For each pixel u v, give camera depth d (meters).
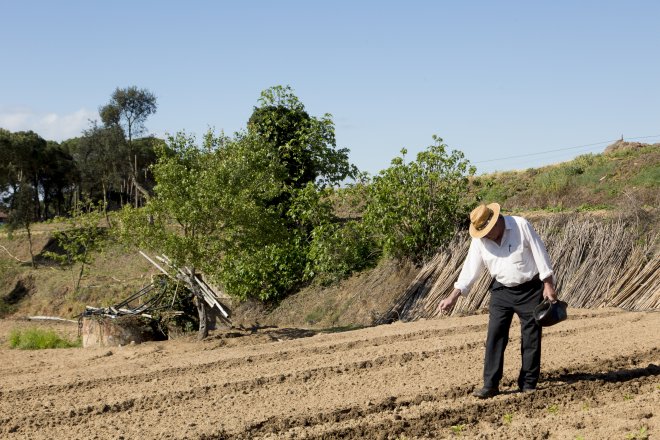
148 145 56.44
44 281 31.36
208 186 13.41
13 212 38.94
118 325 13.92
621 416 6.04
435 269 15.88
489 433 5.78
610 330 10.12
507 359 8.48
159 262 15.84
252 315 21.11
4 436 6.39
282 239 14.81
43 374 9.86
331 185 23.05
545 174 27.89
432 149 17.34
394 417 6.33
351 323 17.44
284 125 22.72
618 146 29.52
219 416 6.64
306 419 6.38
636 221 15.17
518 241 6.48
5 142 54.62
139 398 7.51
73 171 60.38
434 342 9.86
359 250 19.44
